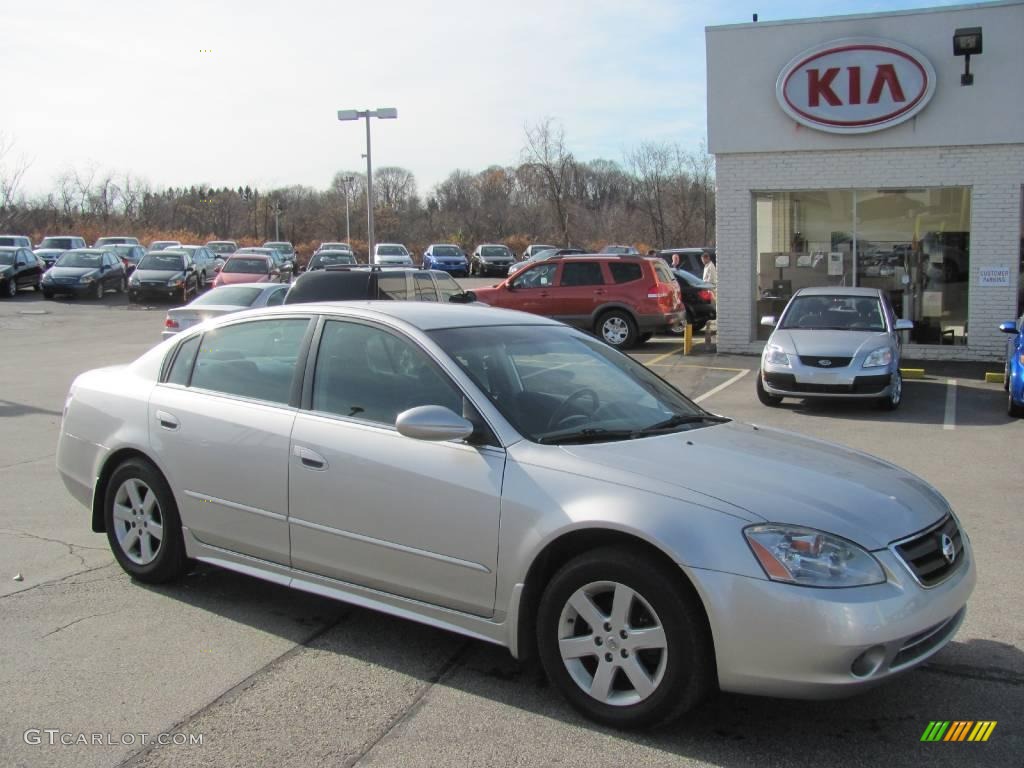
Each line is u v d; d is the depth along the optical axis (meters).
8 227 56.66
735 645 3.32
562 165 52.97
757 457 3.99
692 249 26.80
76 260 32.31
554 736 3.54
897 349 12.03
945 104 15.52
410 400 4.27
